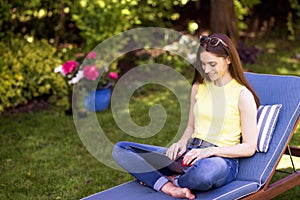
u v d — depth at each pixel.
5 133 4.85
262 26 8.95
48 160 4.17
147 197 2.57
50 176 3.83
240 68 2.68
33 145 4.51
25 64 5.67
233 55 2.64
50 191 3.57
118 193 2.67
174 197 2.54
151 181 2.68
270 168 2.70
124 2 5.83
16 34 6.30
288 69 6.89
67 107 5.42
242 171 2.74
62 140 4.63
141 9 6.54
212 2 7.15
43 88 5.67
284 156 4.02
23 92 5.68
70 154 4.29
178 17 7.66
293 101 2.88
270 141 2.78
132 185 2.78
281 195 3.33
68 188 3.61
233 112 2.67
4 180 3.77
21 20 6.48
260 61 7.32
